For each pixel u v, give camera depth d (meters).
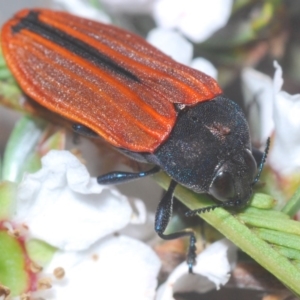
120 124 0.07
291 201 0.07
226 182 0.07
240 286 0.07
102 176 0.07
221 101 0.07
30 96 0.07
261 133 0.07
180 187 0.07
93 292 0.07
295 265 0.06
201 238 0.07
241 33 0.08
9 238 0.07
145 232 0.07
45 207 0.07
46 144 0.07
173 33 0.08
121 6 0.08
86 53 0.07
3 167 0.07
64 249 0.07
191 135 0.07
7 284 0.07
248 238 0.06
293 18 0.08
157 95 0.07
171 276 0.07
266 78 0.07
